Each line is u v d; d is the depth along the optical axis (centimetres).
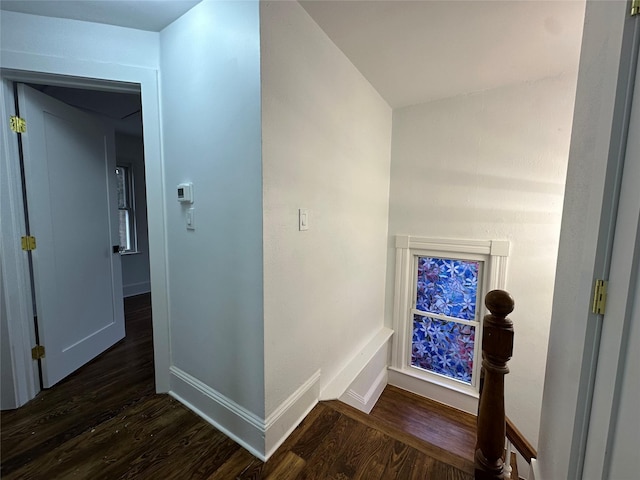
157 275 176
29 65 153
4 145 166
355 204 215
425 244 273
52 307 195
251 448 140
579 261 94
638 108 69
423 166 270
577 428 87
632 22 72
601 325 80
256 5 119
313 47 154
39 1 142
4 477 124
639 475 62
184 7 146
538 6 141
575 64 198
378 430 154
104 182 248
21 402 172
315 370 176
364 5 141
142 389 189
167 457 135
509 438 145
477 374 268
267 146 126
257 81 121
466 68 204
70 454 136
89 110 301
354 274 223
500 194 240
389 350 301
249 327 137
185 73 153
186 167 159
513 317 241
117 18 155
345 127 193
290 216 144
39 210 186
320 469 130
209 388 160
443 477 127
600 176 81
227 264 143
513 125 231
